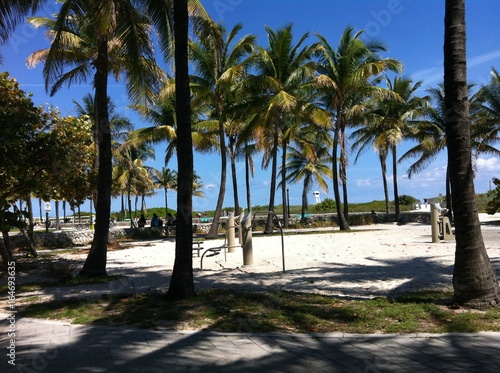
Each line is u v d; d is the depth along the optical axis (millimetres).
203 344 5465
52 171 12258
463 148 6555
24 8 9117
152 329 6164
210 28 10750
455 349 4945
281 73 24844
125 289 9484
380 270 10789
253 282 9797
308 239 21344
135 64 11562
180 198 8000
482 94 27016
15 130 10617
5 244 14047
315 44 25000
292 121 30875
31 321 6973
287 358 4902
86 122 16188
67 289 9750
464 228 6547
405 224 34000
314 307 7020
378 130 32812
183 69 7992
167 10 10367
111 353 5234
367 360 4750
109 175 11625
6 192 11750
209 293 8422
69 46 16250
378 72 23859
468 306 6480
